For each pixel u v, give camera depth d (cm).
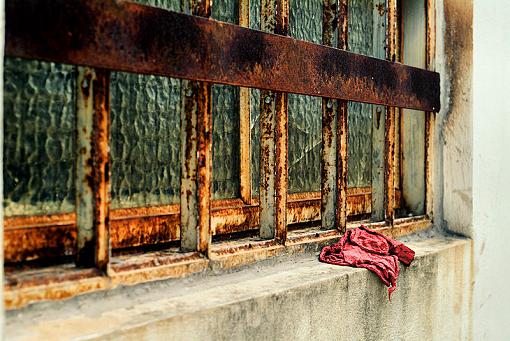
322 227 227
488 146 291
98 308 140
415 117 283
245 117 214
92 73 139
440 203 288
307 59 191
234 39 165
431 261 241
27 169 154
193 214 169
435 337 248
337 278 186
